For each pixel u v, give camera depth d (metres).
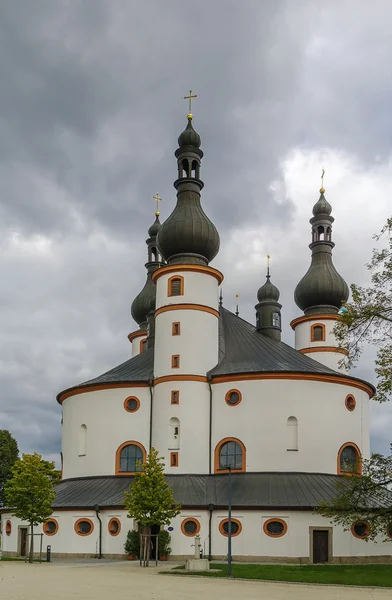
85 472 66.62
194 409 64.25
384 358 44.81
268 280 80.31
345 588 36.00
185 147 70.94
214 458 63.47
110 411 67.06
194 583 37.56
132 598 29.69
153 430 65.62
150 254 95.31
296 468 61.59
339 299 82.06
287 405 62.97
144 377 68.31
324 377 64.38
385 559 57.88
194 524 57.59
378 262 46.28
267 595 31.91
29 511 54.72
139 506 52.91
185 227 68.19
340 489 57.50
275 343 71.44
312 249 84.50
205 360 65.94
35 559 58.53
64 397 71.94
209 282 67.75
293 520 56.16
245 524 56.66
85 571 44.38
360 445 65.81
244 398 63.72
